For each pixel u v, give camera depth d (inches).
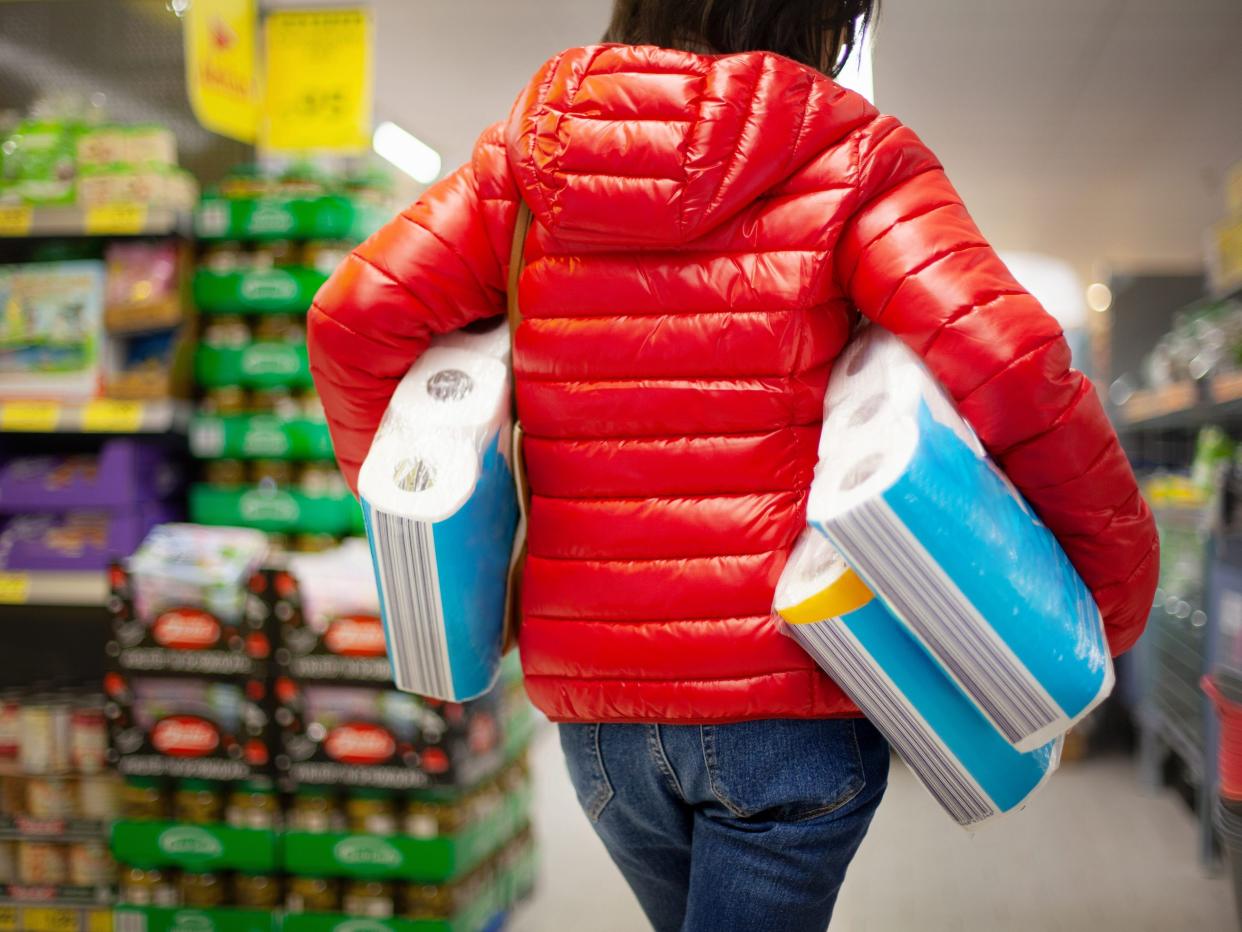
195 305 116.0
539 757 182.9
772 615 47.5
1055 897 120.8
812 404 47.9
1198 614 136.3
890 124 47.1
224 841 101.7
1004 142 335.0
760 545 47.4
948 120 313.0
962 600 42.8
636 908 117.9
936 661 44.9
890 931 112.0
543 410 49.9
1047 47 256.1
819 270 45.9
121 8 133.2
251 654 99.0
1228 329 155.6
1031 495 45.4
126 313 115.1
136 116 133.1
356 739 98.0
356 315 51.6
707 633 47.6
